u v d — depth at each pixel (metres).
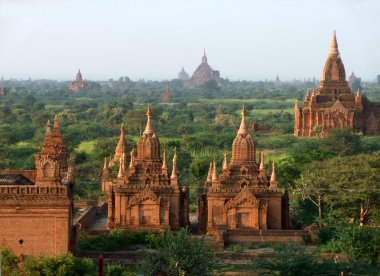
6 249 71.44
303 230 93.25
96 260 84.19
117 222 97.00
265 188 98.25
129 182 98.25
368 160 112.06
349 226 87.38
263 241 92.69
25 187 75.31
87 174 156.88
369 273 77.06
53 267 70.19
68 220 75.88
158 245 78.88
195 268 73.06
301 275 75.25
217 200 97.19
